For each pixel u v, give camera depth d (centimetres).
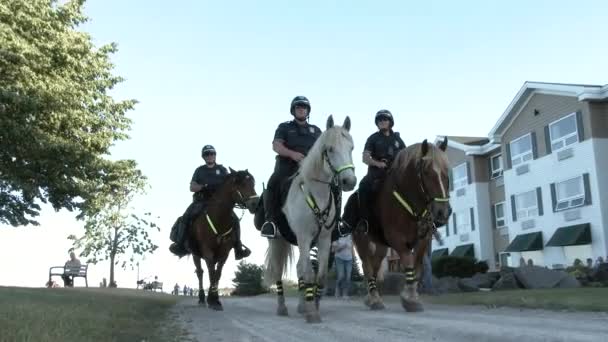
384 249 948
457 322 648
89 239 4222
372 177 906
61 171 2209
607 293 1025
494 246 4269
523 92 3625
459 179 4603
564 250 3372
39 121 2184
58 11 2331
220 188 1073
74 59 2281
